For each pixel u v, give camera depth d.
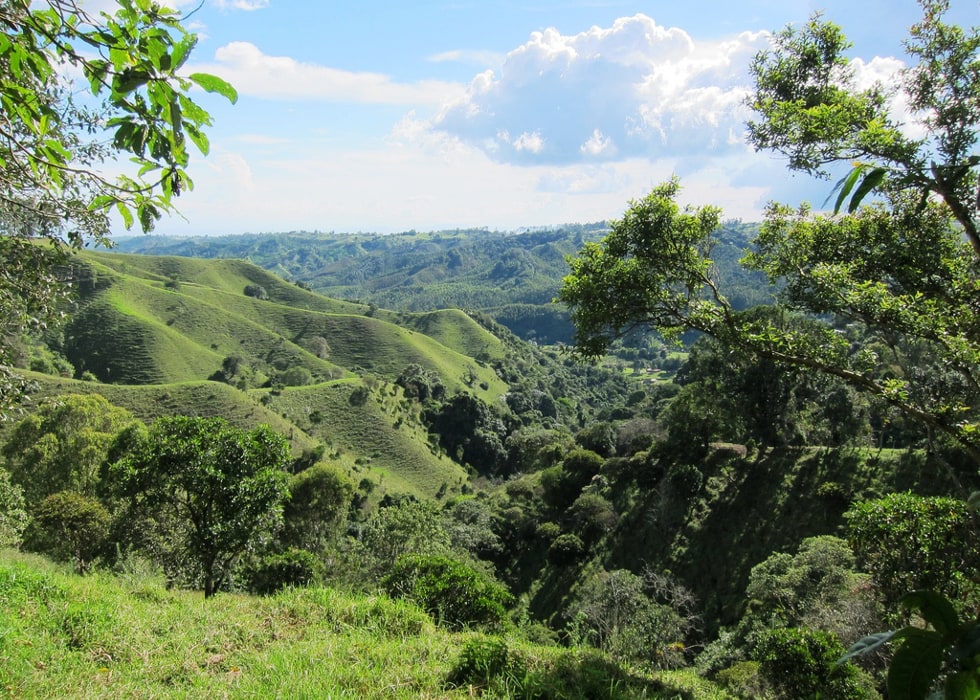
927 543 6.98
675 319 8.00
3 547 15.88
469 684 4.68
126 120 1.86
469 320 136.50
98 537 16.50
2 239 5.61
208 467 9.05
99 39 1.69
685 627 18.50
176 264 127.75
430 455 65.50
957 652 0.86
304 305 133.12
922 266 6.65
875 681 8.21
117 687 4.12
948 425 5.30
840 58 6.89
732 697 6.66
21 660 4.21
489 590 7.81
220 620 5.94
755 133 6.05
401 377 86.56
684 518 28.44
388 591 8.02
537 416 88.06
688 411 32.22
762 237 7.94
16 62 1.93
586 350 8.62
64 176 2.68
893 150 4.66
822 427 30.08
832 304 6.51
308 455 53.38
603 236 8.34
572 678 5.16
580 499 32.44
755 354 7.24
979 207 1.97
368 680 4.53
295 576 11.71
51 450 25.39
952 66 5.08
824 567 16.98
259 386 76.38
